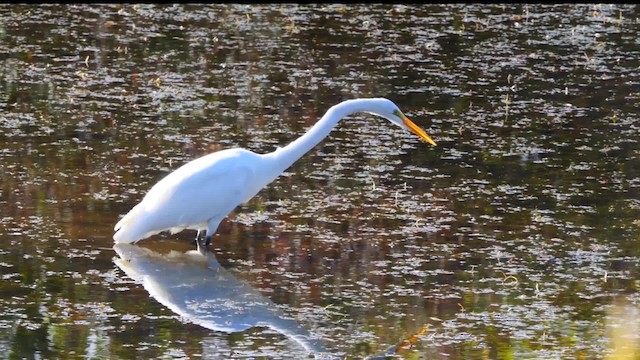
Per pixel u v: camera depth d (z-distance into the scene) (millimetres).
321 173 14734
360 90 18562
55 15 22875
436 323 10445
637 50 21953
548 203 13859
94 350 9602
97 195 13461
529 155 15750
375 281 11391
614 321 10562
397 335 10148
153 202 11945
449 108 17875
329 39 21922
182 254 12062
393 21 23719
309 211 13336
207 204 11961
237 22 23047
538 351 9867
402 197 13914
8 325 10047
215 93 18109
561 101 18453
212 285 11211
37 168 14305
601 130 17000
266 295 11000
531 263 11961
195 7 24312
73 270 11391
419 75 19656
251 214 13203
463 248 12328
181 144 15547
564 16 24859
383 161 15297
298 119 16953
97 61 19656
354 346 9883
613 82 19672
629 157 15773
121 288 11023
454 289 11250
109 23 22469
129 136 15805
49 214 12789
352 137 16391
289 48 21109
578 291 11266
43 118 16422
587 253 12273
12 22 22047
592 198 14078
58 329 10016
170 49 20688
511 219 13258
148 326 10172
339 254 12078
